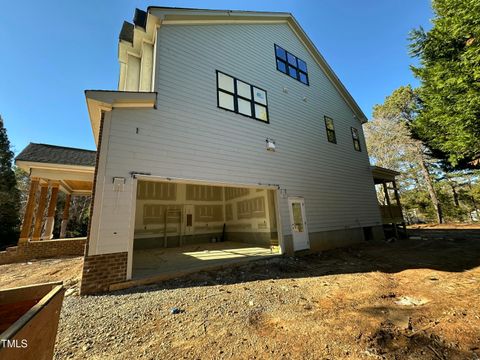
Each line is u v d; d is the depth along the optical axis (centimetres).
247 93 788
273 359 204
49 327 141
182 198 1234
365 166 1211
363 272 521
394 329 250
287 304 335
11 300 155
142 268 544
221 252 819
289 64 1008
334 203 967
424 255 683
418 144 1980
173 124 578
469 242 879
